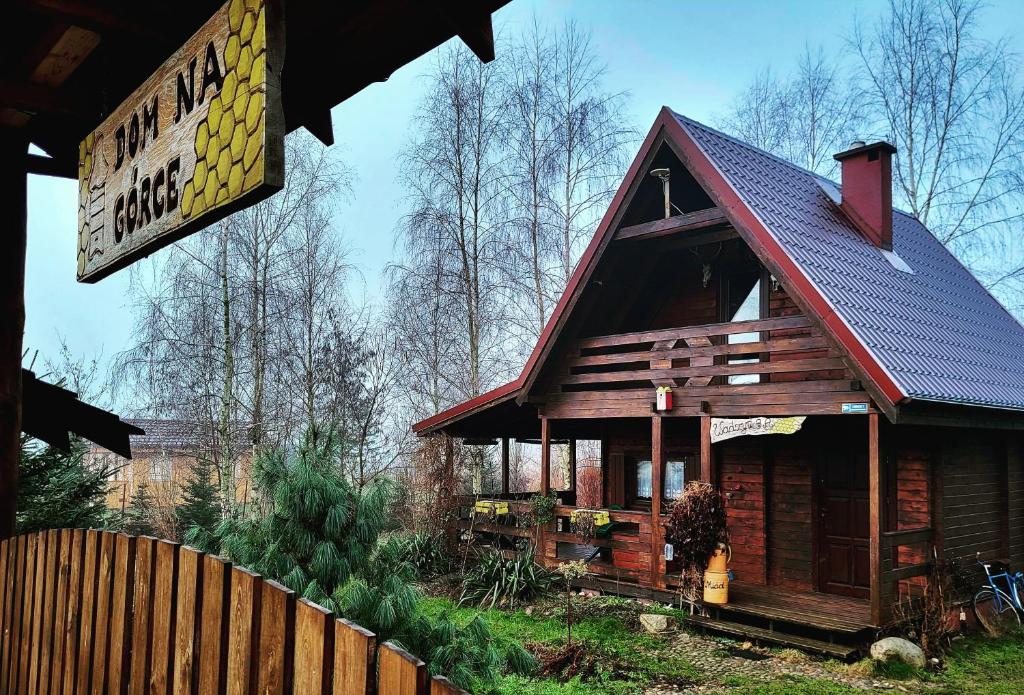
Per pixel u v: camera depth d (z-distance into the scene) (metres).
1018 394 10.87
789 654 8.95
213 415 18.48
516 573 11.55
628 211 11.72
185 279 18.02
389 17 2.50
